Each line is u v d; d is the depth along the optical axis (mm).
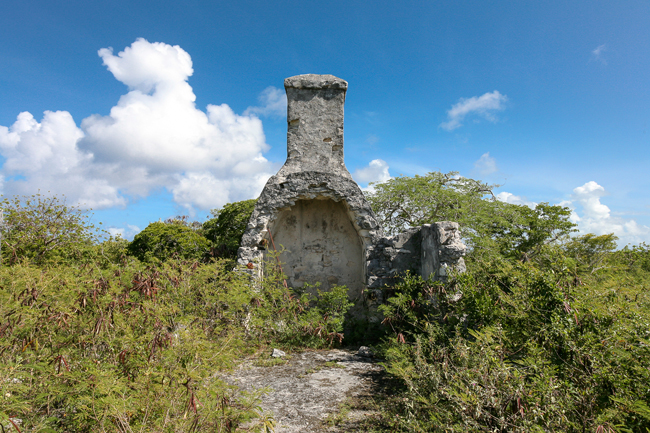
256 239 9008
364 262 9469
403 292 7945
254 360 6570
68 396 2803
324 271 10242
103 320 3461
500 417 3023
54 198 10383
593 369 3482
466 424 3104
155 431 2650
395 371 4660
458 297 6473
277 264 9398
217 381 3139
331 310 8398
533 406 2996
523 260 6590
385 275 8898
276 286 8781
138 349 3248
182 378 2848
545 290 4625
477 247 11977
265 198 9250
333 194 9414
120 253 9398
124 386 2693
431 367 4207
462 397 3180
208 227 15977
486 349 3896
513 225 14336
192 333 3295
